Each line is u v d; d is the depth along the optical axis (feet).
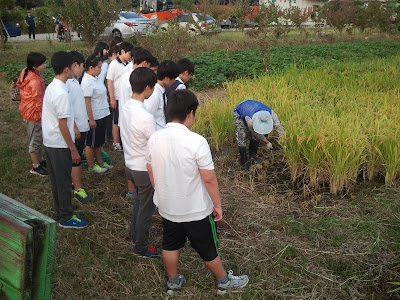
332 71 36.63
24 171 19.80
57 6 61.82
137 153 12.00
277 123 18.01
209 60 46.01
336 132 17.67
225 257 13.24
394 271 12.57
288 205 16.35
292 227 14.80
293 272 12.50
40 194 17.54
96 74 18.15
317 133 17.39
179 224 10.52
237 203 16.58
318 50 54.03
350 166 16.96
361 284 12.09
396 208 15.90
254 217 15.57
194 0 86.28
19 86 18.39
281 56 48.44
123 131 12.32
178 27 48.21
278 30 71.51
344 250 13.53
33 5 122.93
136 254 13.24
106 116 19.10
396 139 17.48
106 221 15.38
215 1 76.79
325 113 21.42
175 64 15.07
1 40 62.28
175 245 11.03
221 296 11.49
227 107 23.58
